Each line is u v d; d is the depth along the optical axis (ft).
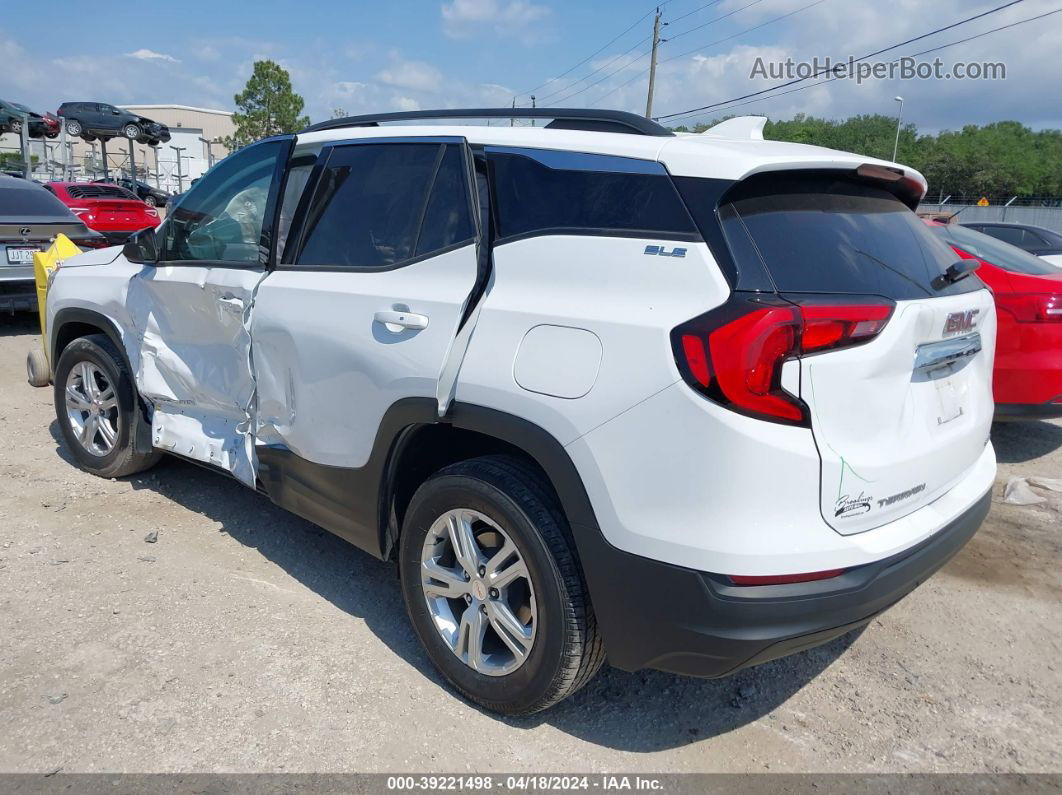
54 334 15.87
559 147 8.94
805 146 9.20
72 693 9.32
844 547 7.49
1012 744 9.33
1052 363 17.01
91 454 15.49
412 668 10.19
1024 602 12.57
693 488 7.27
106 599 11.34
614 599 7.88
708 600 7.28
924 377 8.56
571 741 9.07
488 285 8.96
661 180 8.07
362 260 10.46
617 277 8.00
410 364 9.32
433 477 9.45
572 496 7.98
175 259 13.26
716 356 7.13
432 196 9.93
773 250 7.66
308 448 10.95
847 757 9.02
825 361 7.27
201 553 12.85
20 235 27.30
